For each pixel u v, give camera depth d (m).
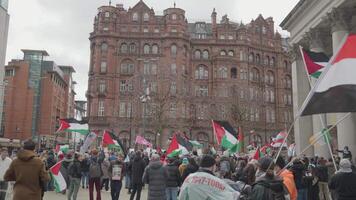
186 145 21.81
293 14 33.25
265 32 96.12
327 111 6.57
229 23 93.00
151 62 84.69
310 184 14.26
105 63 84.31
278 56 96.38
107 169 23.03
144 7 87.38
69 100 137.88
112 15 86.12
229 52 90.62
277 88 95.12
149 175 13.01
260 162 6.38
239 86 79.75
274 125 89.19
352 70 6.67
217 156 17.42
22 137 97.38
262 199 5.99
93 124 80.75
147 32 86.12
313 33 30.28
